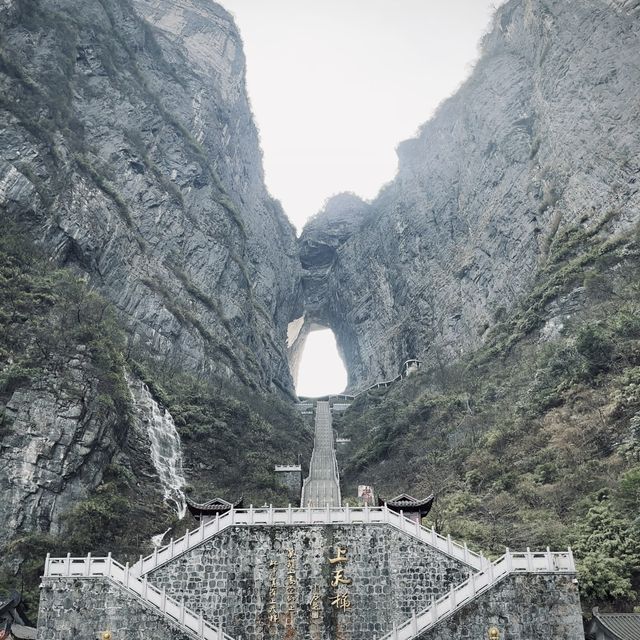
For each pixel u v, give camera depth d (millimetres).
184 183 121250
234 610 36906
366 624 36656
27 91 95875
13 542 49375
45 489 53531
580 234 94125
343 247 179625
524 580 34750
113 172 104188
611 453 53000
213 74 167125
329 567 37812
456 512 54281
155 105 124375
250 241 154125
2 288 66125
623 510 43969
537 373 70438
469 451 66688
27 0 106500
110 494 56469
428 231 147250
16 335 62188
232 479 69500
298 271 182750
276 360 136750
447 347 119688
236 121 169875
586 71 113000
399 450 80188
